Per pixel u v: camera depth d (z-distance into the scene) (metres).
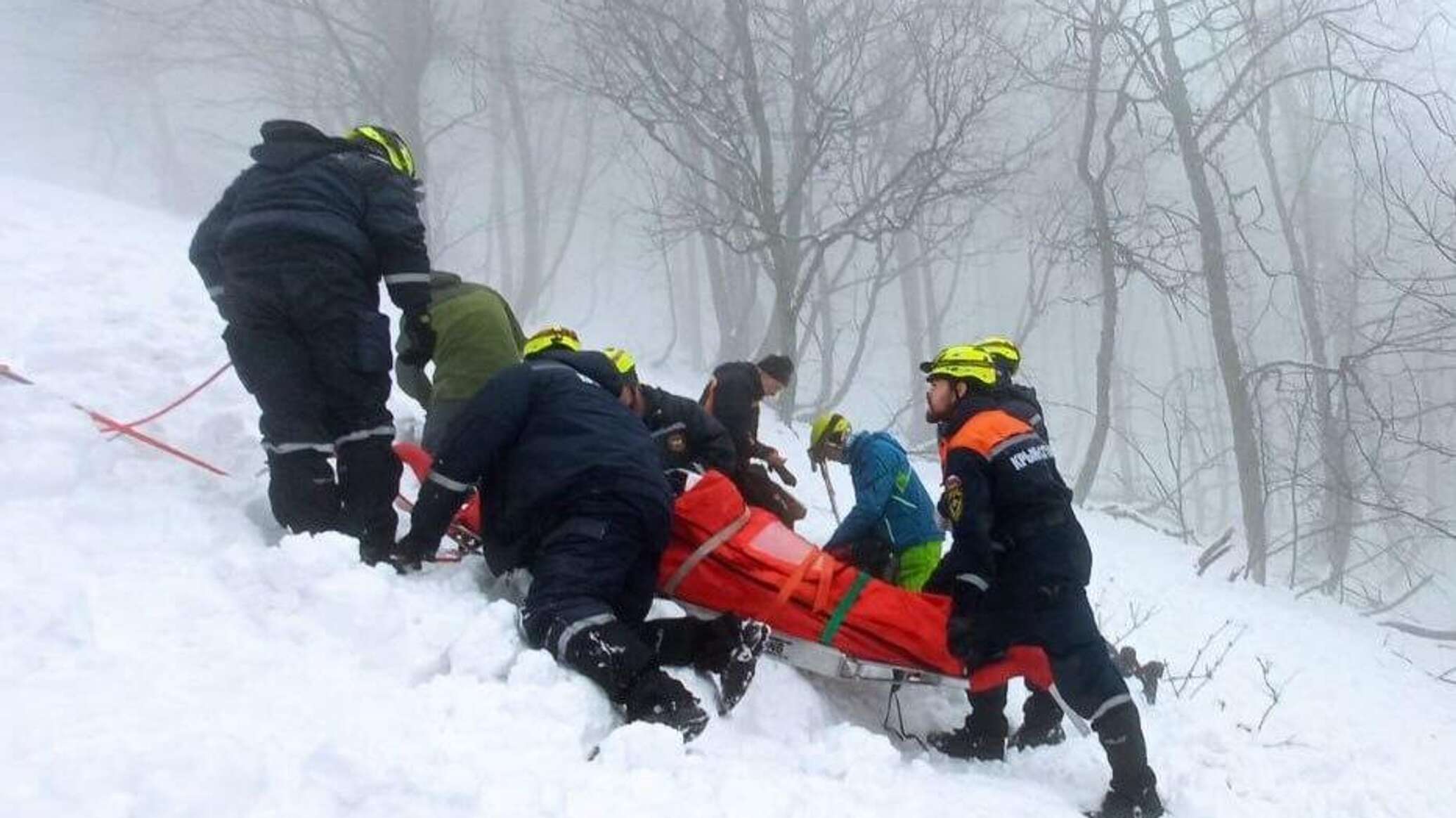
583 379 3.77
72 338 5.10
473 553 4.06
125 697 2.40
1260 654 7.98
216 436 4.46
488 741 2.69
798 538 4.11
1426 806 4.82
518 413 3.58
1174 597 9.40
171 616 2.90
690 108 12.59
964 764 4.04
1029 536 3.69
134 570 3.12
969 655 3.74
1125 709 3.64
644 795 2.59
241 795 2.12
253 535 3.63
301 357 3.70
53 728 2.18
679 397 4.78
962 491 3.66
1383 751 5.76
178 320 5.89
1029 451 3.71
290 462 3.63
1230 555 15.65
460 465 3.53
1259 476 15.19
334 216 3.67
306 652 2.94
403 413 6.05
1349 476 17.62
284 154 3.75
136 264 7.20
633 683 3.13
